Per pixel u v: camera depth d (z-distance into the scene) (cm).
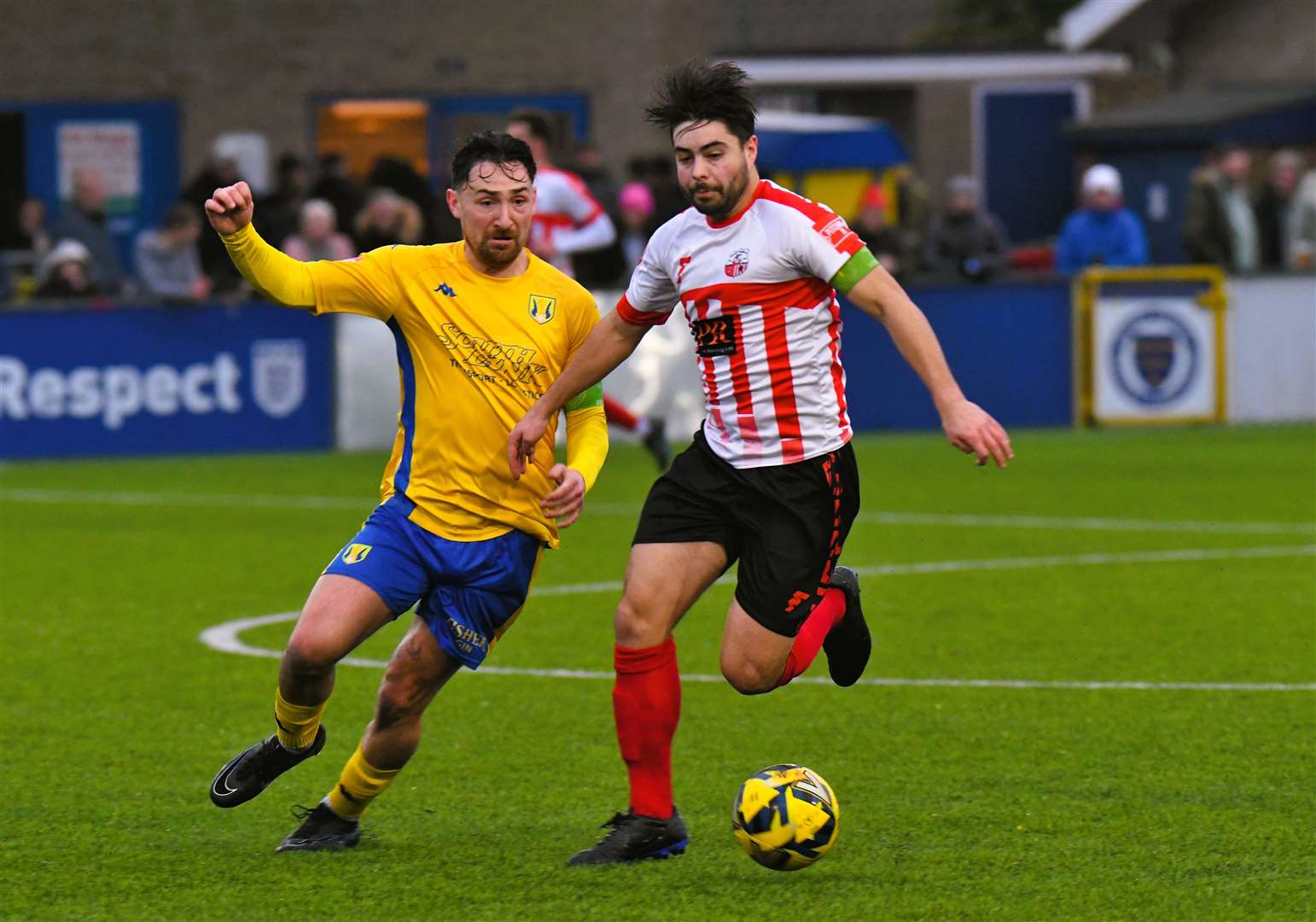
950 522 4131
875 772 2114
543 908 1631
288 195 5975
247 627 3005
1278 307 5959
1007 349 5825
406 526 1756
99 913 1630
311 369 5478
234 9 7875
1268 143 7688
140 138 7919
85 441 5353
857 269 1691
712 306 1733
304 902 1655
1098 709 2417
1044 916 1603
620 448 5619
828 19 10150
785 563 1733
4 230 7231
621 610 1755
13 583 3409
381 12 7919
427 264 1778
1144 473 4916
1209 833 1855
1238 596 3222
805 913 1614
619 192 5753
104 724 2369
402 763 1806
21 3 7838
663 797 1778
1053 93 9506
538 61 7938
